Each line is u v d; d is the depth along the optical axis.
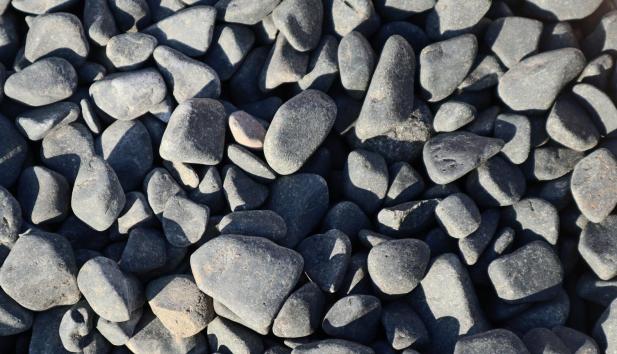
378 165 0.61
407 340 0.57
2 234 0.58
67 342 0.56
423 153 0.62
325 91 0.63
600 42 0.64
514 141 0.61
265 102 0.64
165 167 0.62
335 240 0.58
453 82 0.62
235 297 0.56
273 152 0.60
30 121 0.60
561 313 0.58
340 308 0.57
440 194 0.61
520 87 0.61
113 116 0.61
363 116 0.61
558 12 0.64
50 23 0.61
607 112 0.61
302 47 0.62
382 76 0.61
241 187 0.60
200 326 0.57
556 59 0.60
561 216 0.62
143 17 0.64
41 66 0.61
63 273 0.57
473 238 0.59
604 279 0.59
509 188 0.60
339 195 0.63
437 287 0.58
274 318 0.57
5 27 0.64
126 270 0.58
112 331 0.57
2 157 0.60
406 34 0.64
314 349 0.56
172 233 0.58
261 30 0.64
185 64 0.62
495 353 0.55
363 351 0.56
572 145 0.61
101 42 0.63
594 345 0.57
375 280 0.58
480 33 0.65
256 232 0.58
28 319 0.58
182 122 0.59
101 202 0.58
